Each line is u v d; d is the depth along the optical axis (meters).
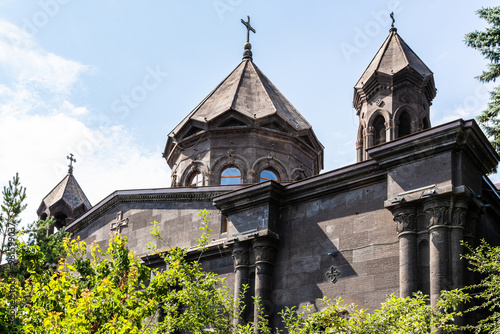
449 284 15.93
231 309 18.05
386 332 14.39
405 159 17.45
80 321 15.55
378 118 24.67
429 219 16.61
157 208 24.61
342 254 18.59
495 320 16.03
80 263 17.23
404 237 16.92
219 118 28.56
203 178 28.33
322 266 18.92
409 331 13.92
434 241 16.31
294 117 29.89
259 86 30.53
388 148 17.72
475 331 15.33
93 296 16.00
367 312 17.44
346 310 16.77
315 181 19.72
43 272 17.52
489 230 18.67
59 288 16.48
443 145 16.81
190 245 23.03
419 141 17.16
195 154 28.91
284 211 20.48
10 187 24.09
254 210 20.58
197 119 28.88
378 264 17.73
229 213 21.22
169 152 30.88
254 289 20.02
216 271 21.80
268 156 28.36
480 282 16.83
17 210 23.98
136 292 16.84
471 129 16.56
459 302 15.09
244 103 29.23
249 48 33.09
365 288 17.75
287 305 19.27
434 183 16.78
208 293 17.77
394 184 17.58
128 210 25.56
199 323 17.22
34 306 16.42
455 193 16.36
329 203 19.48
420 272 16.62
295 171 28.86
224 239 21.89
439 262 16.06
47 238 26.25
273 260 20.02
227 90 30.33
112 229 25.83
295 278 19.39
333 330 14.96
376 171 18.52
